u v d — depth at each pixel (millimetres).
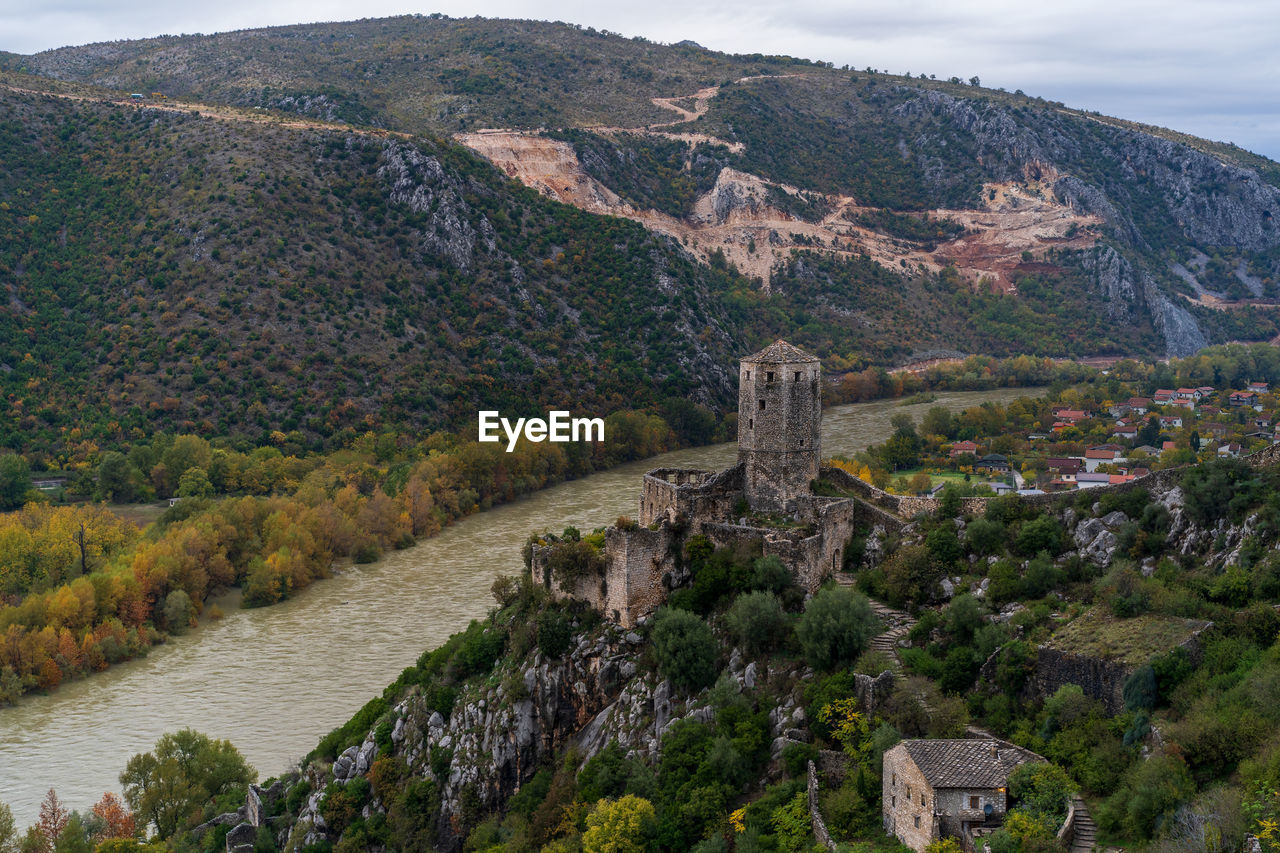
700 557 118062
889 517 119875
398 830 118625
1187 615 92000
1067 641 92625
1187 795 75688
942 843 76188
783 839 87188
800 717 98375
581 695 117250
